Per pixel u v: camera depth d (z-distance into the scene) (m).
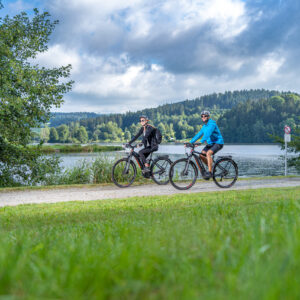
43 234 3.25
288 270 1.16
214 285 1.15
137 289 1.12
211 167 9.44
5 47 13.65
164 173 10.26
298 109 167.88
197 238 2.02
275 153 52.41
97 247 2.15
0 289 1.13
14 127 14.38
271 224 2.26
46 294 1.08
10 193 9.23
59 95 14.47
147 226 3.23
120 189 9.88
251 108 169.62
